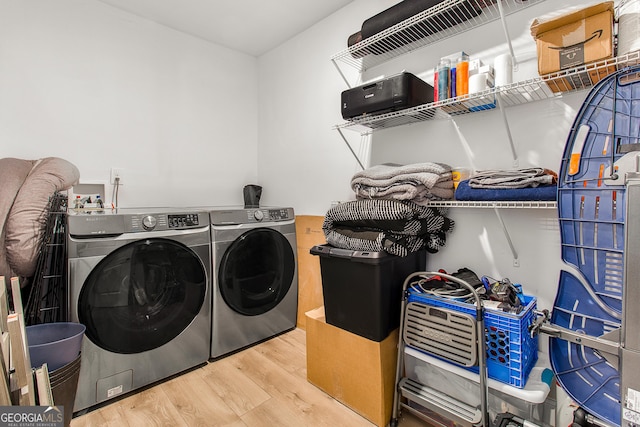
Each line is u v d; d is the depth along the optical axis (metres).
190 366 1.84
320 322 1.67
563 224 1.14
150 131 2.36
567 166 1.13
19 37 1.84
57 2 1.96
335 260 1.58
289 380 1.76
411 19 1.49
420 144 1.82
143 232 1.65
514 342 1.15
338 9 2.23
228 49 2.78
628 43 1.00
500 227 1.52
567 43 1.08
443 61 1.50
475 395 1.28
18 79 1.84
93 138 2.10
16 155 1.84
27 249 1.50
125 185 2.24
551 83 1.21
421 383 1.43
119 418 1.45
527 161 1.44
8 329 0.99
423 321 1.36
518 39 1.45
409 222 1.44
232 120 2.81
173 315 1.77
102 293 1.53
